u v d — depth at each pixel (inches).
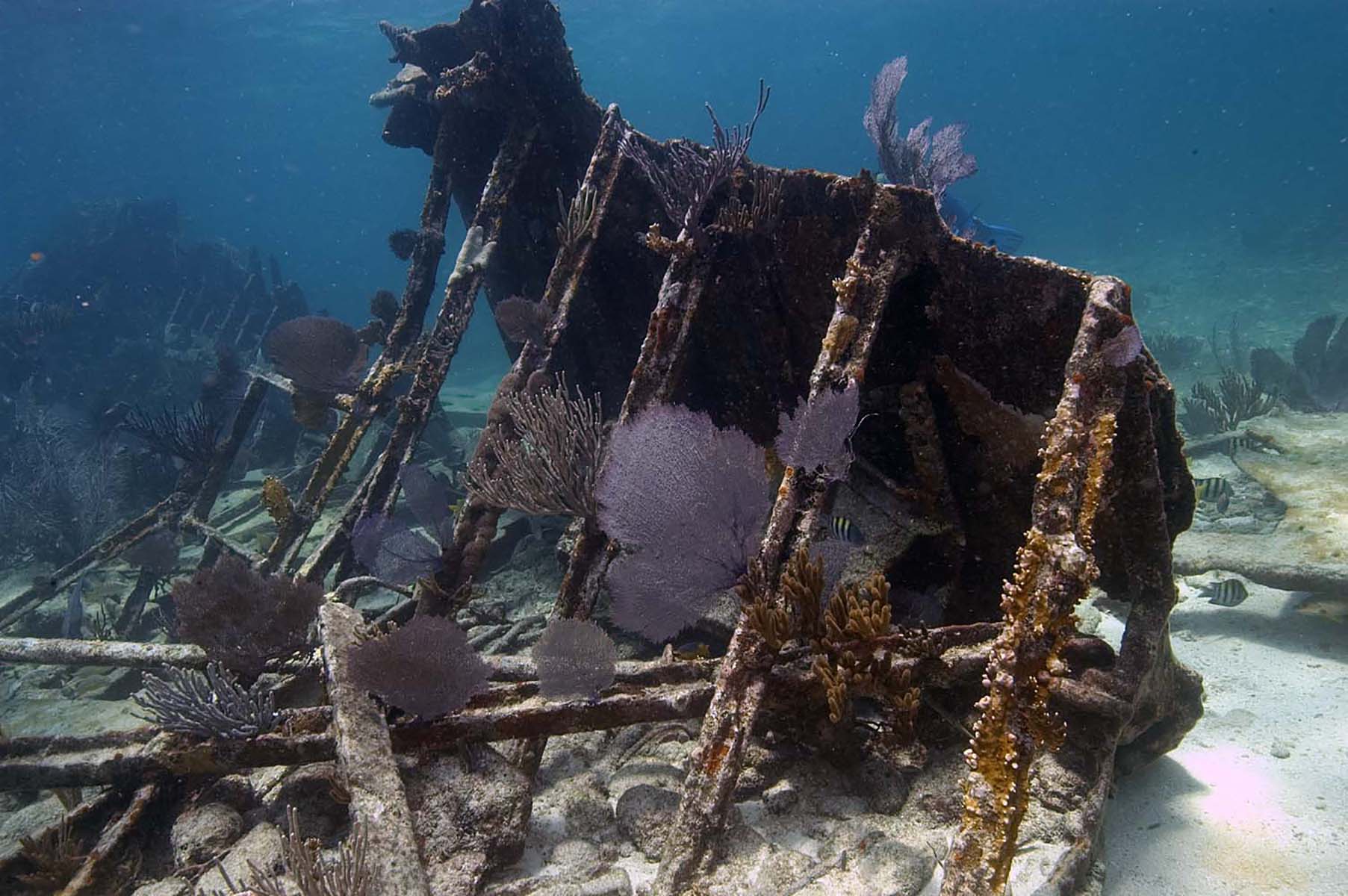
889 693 137.6
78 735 164.7
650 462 144.3
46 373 813.2
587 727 143.3
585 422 188.1
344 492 433.7
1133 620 146.7
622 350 280.5
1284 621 221.0
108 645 191.8
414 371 271.3
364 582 221.9
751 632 136.9
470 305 254.8
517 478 185.3
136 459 493.4
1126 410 134.6
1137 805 151.6
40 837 152.3
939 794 139.2
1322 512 235.0
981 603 182.2
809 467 148.6
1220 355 680.4
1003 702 105.8
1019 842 130.3
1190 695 159.9
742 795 144.3
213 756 147.2
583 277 235.0
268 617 174.9
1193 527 298.0
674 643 197.2
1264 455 288.0
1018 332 158.2
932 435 173.5
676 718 142.9
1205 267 1274.6
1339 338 486.6
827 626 132.7
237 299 925.2
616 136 248.2
